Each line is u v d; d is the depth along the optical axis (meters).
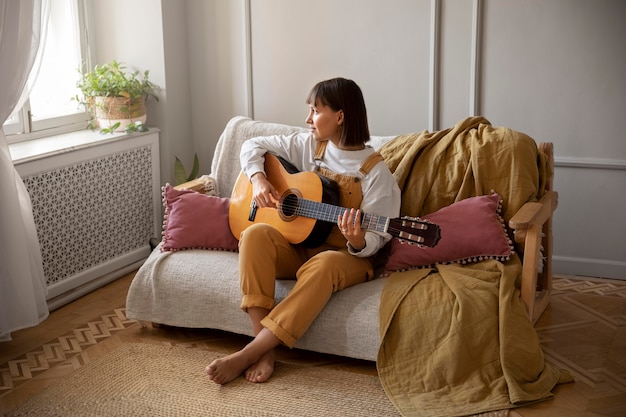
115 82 3.36
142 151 3.45
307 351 2.62
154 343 2.68
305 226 2.50
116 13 3.56
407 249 2.54
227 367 2.32
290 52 3.53
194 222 2.74
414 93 3.34
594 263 3.24
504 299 2.32
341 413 2.17
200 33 3.66
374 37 3.35
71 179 3.05
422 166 2.74
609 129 3.10
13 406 2.25
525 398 2.16
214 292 2.59
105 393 2.31
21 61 2.58
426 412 2.15
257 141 2.73
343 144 2.55
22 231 2.58
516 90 3.19
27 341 2.71
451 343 2.25
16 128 3.13
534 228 2.42
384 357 2.32
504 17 3.13
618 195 3.14
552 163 2.79
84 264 3.17
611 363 2.48
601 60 3.04
